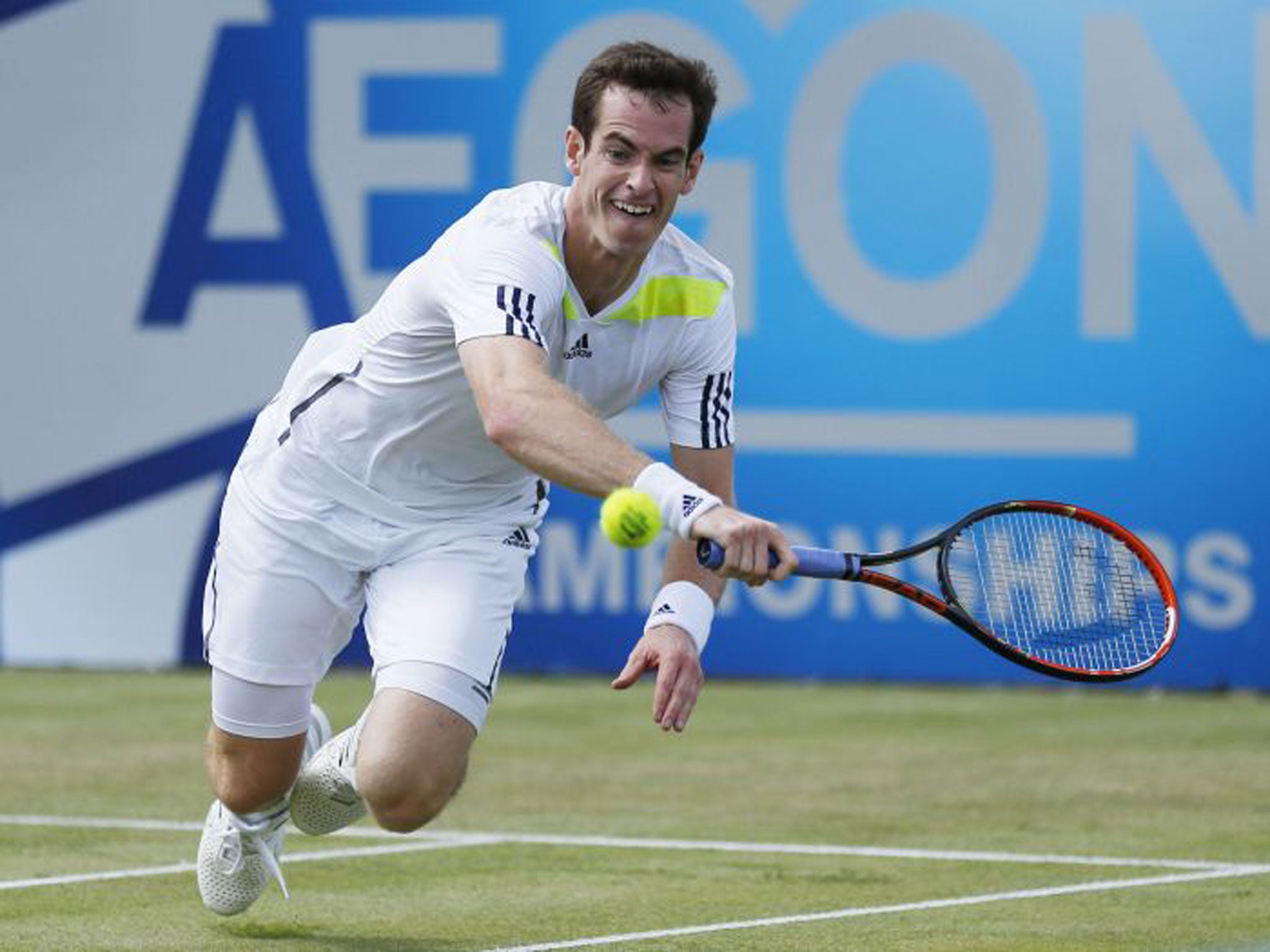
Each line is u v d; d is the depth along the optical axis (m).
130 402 42.03
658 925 20.14
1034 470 39.12
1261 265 38.38
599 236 16.25
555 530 40.91
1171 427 38.69
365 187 41.12
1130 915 20.70
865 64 39.38
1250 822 26.95
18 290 42.22
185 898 21.47
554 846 25.02
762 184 39.78
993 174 39.06
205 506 41.88
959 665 40.12
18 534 42.53
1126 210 38.69
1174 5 38.47
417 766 17.03
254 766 18.64
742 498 39.94
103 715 36.72
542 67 40.59
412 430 17.80
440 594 17.70
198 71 41.53
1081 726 36.00
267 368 41.50
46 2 41.88
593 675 41.09
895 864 23.81
